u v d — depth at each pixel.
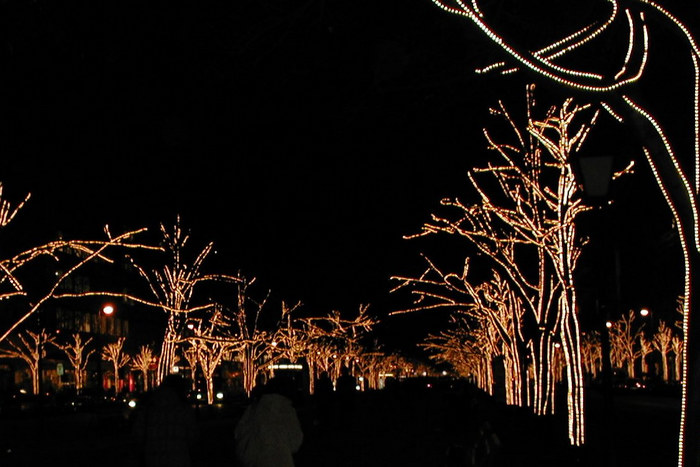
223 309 51.88
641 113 7.89
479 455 11.34
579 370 15.91
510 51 7.43
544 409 20.72
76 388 72.88
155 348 93.12
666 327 74.44
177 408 11.03
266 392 10.75
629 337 74.88
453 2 7.26
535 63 7.52
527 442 18.05
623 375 69.38
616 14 8.02
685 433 7.51
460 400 12.08
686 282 7.76
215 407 52.31
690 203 7.77
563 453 15.91
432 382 67.31
